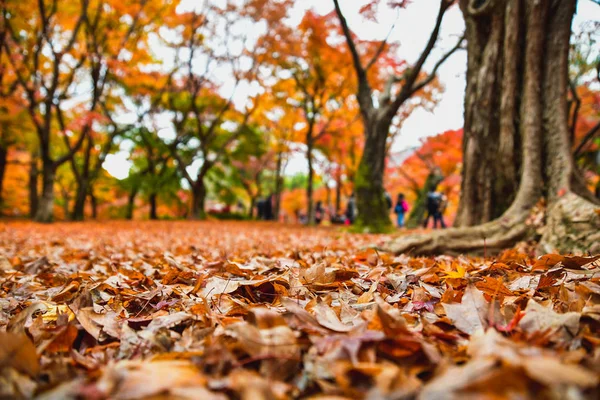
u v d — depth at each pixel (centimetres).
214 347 99
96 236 845
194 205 2138
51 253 500
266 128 2675
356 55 1098
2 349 91
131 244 636
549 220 400
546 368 68
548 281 175
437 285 212
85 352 122
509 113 512
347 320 138
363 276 234
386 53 1336
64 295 205
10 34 1445
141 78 1816
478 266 266
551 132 471
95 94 1568
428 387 71
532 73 488
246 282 193
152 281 238
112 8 1516
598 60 742
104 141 2128
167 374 82
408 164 2264
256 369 97
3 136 1747
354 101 2008
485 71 548
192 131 2384
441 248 421
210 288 197
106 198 2875
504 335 116
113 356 117
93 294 199
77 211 1792
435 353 94
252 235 911
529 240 416
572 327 109
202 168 2120
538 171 458
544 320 115
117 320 151
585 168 1195
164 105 2159
